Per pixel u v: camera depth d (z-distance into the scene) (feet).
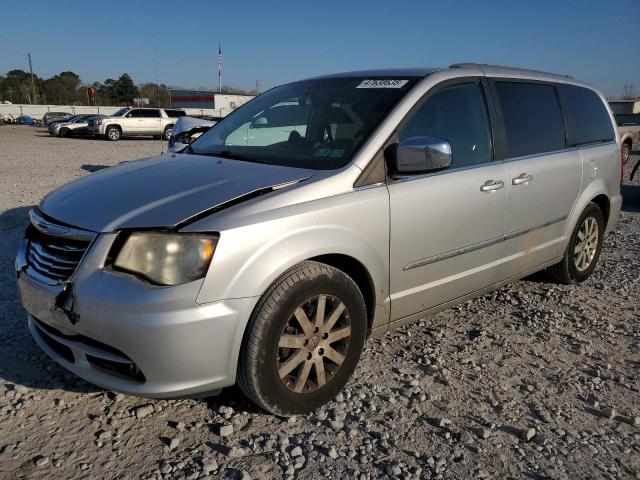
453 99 12.21
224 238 8.27
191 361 8.22
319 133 11.40
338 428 9.37
